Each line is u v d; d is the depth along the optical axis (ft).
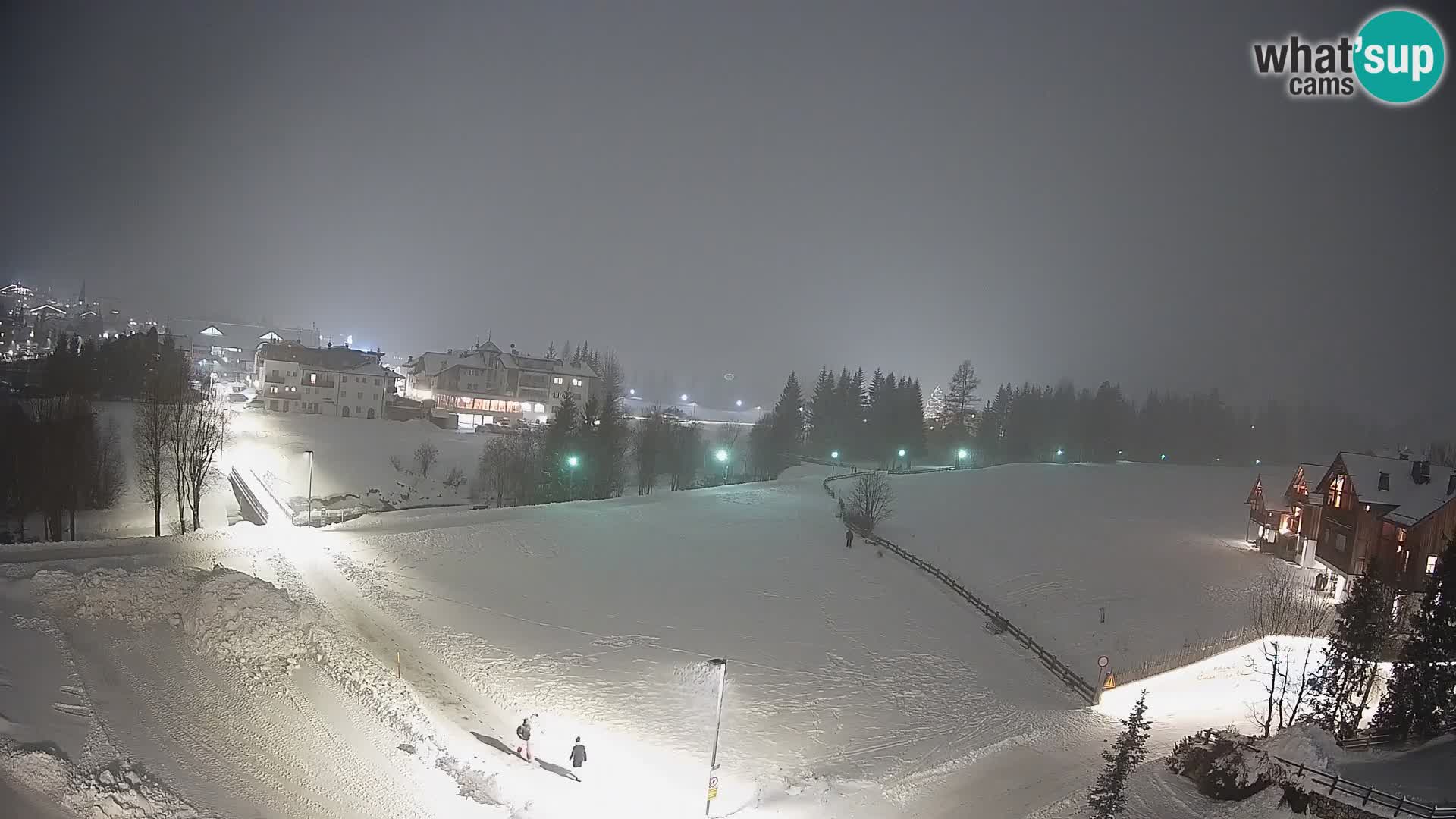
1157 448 496.64
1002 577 184.75
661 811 80.18
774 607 156.15
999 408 482.69
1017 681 134.21
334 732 76.59
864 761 99.19
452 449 301.02
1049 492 284.20
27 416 218.79
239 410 339.36
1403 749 87.45
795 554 188.03
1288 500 199.52
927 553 200.34
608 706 107.34
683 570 171.12
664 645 132.57
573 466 259.60
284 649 89.92
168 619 89.71
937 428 473.67
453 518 190.70
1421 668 90.48
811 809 83.41
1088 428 463.01
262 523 174.60
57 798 53.26
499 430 349.41
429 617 126.93
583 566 165.68
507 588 148.46
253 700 78.28
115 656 79.25
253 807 60.29
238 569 133.28
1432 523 148.25
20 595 89.45
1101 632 153.48
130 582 92.84
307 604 117.29
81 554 131.64
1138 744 80.69
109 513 188.75
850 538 197.16
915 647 144.25
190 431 208.64
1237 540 218.79
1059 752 101.40
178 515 192.44
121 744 62.90
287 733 73.77
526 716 99.19
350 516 195.52
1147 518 247.29
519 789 76.69
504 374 415.23
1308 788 74.18
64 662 73.82
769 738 104.22
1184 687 124.06
